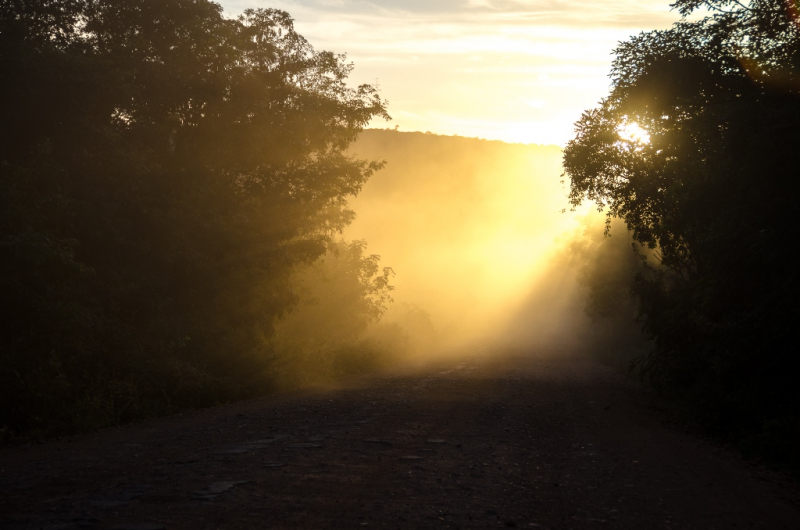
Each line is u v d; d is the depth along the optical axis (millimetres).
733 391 12422
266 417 13312
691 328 15211
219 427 11945
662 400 17641
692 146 16922
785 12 13672
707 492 7250
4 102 15180
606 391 19734
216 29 20969
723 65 16188
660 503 6664
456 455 9062
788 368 12086
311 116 23188
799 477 8586
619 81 19359
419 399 16750
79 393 13039
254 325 22406
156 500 6418
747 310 12844
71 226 15078
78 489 6957
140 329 16766
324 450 9375
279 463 8367
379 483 7262
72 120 15734
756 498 7090
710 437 11766
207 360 18453
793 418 10695
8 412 11352
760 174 12203
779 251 11828
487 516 5988
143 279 16734
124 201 16438
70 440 10703
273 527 5516
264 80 23031
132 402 13523
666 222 18141
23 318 12625
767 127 11703
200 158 21078
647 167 19984
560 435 11227
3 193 13125
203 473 7734
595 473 8117
